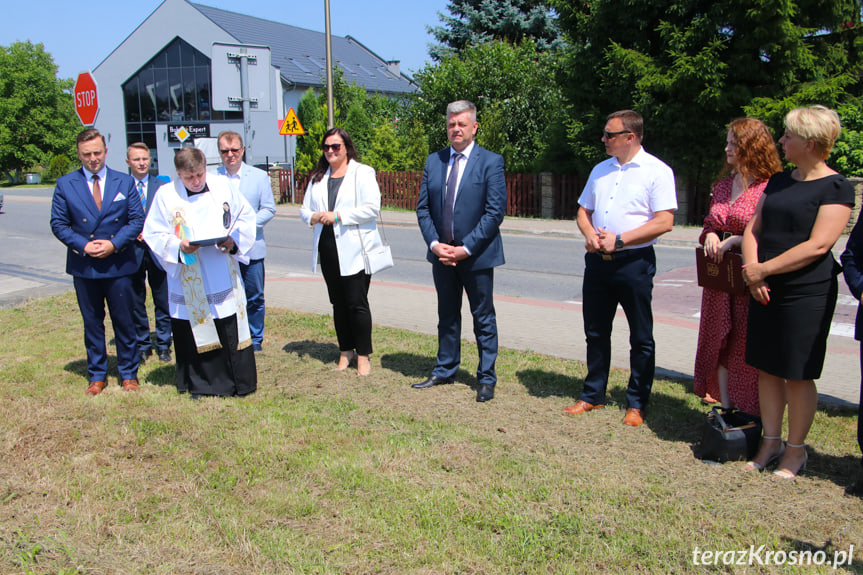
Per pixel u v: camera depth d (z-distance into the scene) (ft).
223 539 9.67
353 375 17.52
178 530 9.89
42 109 163.02
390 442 12.99
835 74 51.34
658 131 50.70
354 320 17.25
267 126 117.19
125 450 12.70
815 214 10.78
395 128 90.58
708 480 11.49
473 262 15.33
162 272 18.69
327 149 16.78
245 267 19.39
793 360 11.13
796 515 10.32
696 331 22.30
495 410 14.93
